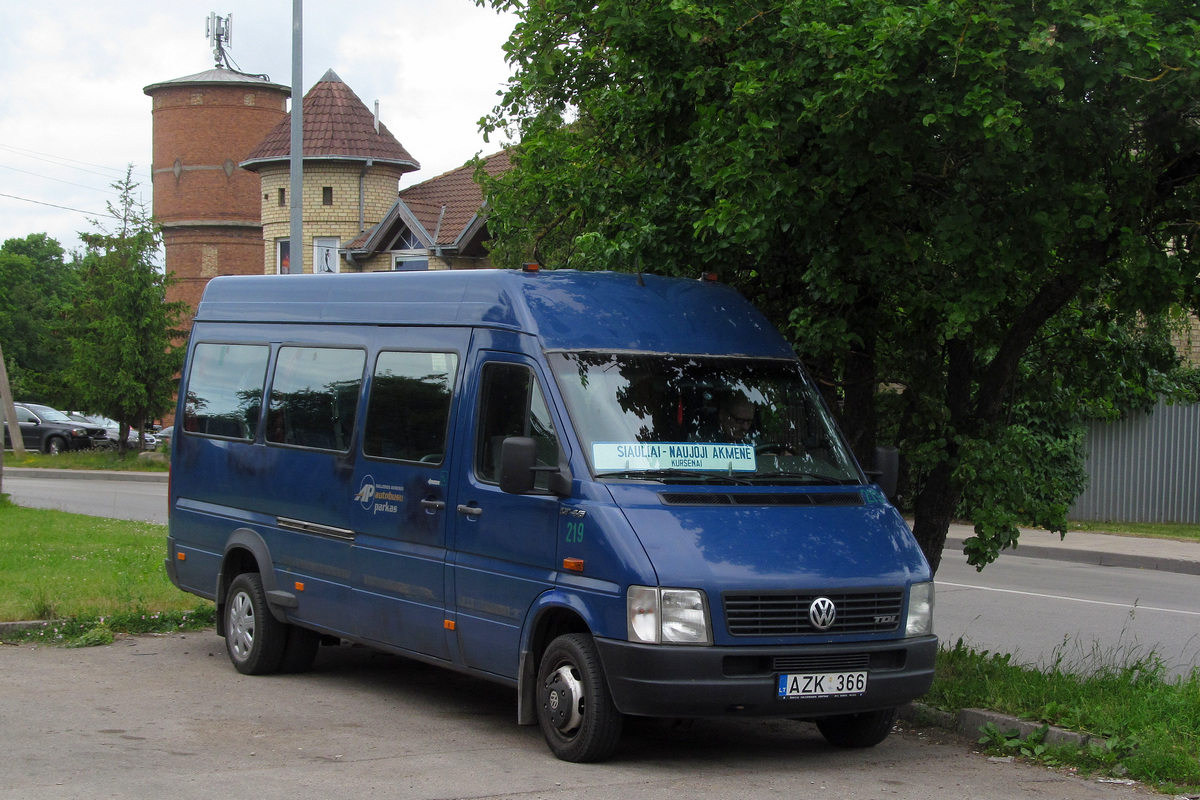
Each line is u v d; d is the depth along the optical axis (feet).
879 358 29.12
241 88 180.55
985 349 28.53
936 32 21.99
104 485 106.52
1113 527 72.33
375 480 26.66
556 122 33.06
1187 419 77.05
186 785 19.58
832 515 22.40
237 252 181.27
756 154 24.00
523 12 31.53
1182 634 38.32
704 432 23.20
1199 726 22.50
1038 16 22.48
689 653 19.93
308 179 135.85
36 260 286.05
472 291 25.41
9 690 27.02
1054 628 38.99
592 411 22.56
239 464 31.45
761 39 25.20
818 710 20.79
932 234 25.16
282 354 30.81
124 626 34.71
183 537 33.55
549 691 21.85
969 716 24.21
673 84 28.25
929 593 22.18
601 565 20.75
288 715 25.31
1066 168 24.50
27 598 36.37
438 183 130.00
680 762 21.94
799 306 28.12
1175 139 24.52
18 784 19.48
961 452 26.37
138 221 121.90
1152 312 25.75
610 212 32.37
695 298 25.94
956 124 22.81
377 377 27.30
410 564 25.32
